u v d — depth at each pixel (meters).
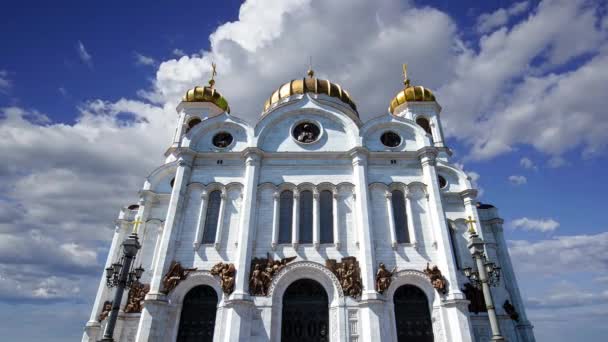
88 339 36.66
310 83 52.72
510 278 45.22
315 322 30.50
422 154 36.94
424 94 57.84
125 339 34.81
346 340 29.02
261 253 32.66
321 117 39.75
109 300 38.66
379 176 36.47
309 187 35.81
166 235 32.97
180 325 30.66
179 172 36.09
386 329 28.81
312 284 32.00
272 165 37.00
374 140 38.62
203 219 34.62
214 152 37.50
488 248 45.78
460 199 45.53
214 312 31.14
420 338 29.89
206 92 56.22
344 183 35.72
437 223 33.38
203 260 32.53
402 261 32.31
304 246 33.00
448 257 31.56
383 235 33.56
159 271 31.41
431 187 35.12
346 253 32.62
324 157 37.34
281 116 39.47
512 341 37.75
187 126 54.25
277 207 34.84
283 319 30.64
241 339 28.38
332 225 34.31
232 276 31.27
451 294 29.92
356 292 30.62
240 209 35.12
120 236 43.16
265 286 31.00
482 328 35.75
